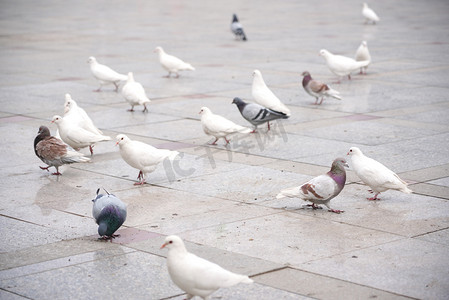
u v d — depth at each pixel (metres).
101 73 17.02
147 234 7.90
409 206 8.80
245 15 39.47
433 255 7.18
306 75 15.30
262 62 21.81
